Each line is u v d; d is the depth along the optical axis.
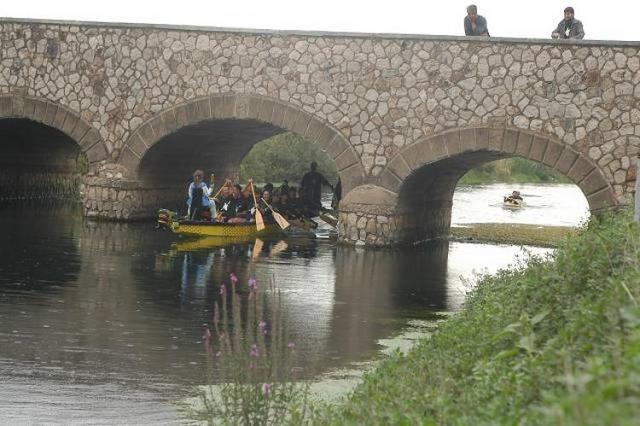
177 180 32.28
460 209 44.06
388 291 19.47
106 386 11.18
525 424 5.69
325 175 54.47
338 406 9.05
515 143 24.39
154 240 25.89
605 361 5.95
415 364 9.81
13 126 33.44
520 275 13.93
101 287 18.14
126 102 28.41
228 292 18.23
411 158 25.47
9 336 13.66
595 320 7.46
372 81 25.80
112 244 24.58
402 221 26.91
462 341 10.21
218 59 27.38
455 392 7.93
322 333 14.92
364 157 25.94
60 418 9.81
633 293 7.45
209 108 27.48
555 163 24.02
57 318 15.10
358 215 26.06
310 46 26.39
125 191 28.89
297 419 8.35
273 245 26.52
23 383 11.20
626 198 23.38
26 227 27.55
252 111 27.03
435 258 25.33
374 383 9.25
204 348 13.38
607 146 23.59
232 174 37.75
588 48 23.70
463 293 19.56
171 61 27.88
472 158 28.09
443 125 25.12
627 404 4.36
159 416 9.91
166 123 27.98
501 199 52.34
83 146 28.88
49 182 38.75
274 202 31.11
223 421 8.55
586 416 4.32
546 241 30.91
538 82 24.17
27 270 19.81
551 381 6.48
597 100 23.66
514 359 8.06
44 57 28.95
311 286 19.67
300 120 26.53
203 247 25.14
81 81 28.73
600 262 9.77
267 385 8.35
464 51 24.84
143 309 16.16
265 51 26.86
